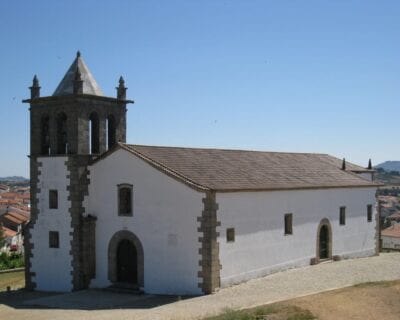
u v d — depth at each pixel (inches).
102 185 1381.6
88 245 1386.6
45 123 1475.1
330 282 1250.6
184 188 1226.6
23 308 1206.3
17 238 3860.7
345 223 1644.9
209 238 1190.9
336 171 1763.0
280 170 1553.9
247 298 1099.3
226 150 1566.2
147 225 1289.4
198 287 1201.4
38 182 1457.9
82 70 1466.5
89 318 1021.2
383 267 1481.3
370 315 935.0
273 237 1369.3
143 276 1291.8
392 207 6186.0
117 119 1488.7
